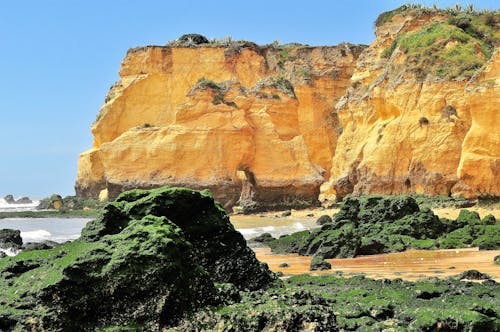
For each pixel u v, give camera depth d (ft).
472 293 62.03
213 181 233.76
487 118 167.53
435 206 170.81
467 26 221.46
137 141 243.60
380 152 208.54
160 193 56.65
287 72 300.61
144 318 45.09
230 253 59.47
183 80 272.51
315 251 111.34
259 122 243.60
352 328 48.01
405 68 210.59
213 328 44.65
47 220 204.13
